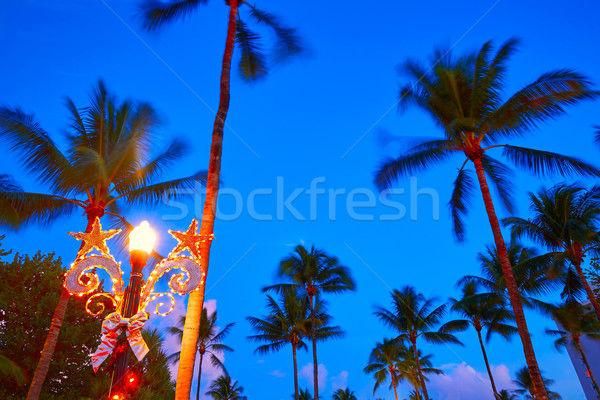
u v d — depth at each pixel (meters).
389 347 47.94
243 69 14.84
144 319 3.59
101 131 15.80
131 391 3.35
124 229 15.88
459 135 14.11
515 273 20.84
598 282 20.28
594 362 41.31
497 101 15.78
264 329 36.28
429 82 16.19
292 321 36.06
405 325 37.78
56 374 21.86
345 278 31.94
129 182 16.39
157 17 14.26
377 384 47.66
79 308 24.08
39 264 25.06
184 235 4.16
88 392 21.50
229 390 48.28
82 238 3.82
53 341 13.20
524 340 13.38
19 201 14.21
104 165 14.03
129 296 3.70
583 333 33.22
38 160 14.66
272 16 15.23
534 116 14.91
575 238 19.66
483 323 34.66
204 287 7.58
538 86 14.36
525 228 21.48
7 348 21.39
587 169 14.84
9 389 21.05
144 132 16.00
